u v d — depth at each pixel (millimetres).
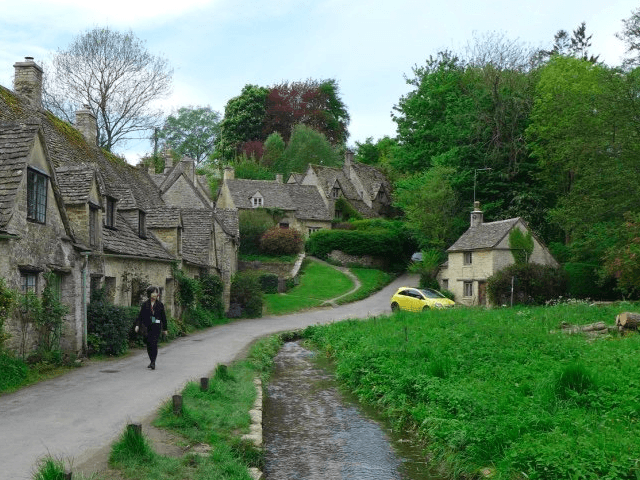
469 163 54438
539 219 51344
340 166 87000
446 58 62688
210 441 8859
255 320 34531
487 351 15648
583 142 36031
